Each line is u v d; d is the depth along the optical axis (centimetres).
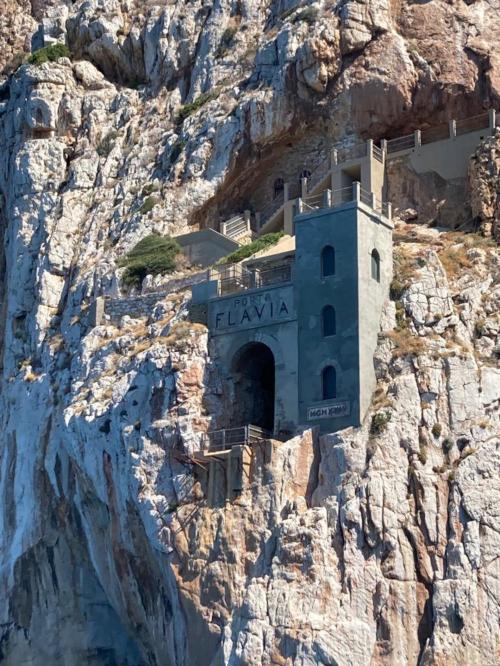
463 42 11544
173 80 12888
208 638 9306
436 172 11131
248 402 10094
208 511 9531
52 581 10962
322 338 9712
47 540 11000
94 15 13412
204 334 10138
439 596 8988
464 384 9494
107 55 13300
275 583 9131
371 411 9475
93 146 12644
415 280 9900
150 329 10519
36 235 12356
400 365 9575
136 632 10262
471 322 9831
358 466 9319
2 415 12019
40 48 13912
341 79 11594
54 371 11275
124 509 9981
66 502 10844
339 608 9025
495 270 10112
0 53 15075
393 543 9119
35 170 12544
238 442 9750
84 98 12912
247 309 10069
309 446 9494
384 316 9806
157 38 13038
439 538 9131
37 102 12825
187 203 11844
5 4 15300
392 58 11494
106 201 12188
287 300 9925
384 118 11494
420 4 11675
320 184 11462
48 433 11062
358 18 11600
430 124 11512
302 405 9662
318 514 9225
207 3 13038
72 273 11950
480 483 9188
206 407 9931
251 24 12688
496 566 8988
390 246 10019
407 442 9350
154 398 10006
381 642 8962
